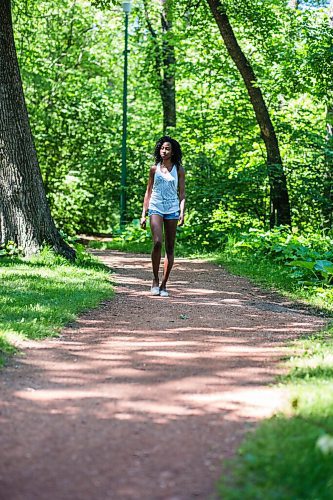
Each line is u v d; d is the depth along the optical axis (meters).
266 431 3.67
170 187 8.78
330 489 2.99
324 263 9.82
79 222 26.67
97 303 7.80
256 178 16.33
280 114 17.91
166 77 21.72
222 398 4.47
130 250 16.23
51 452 3.48
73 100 25.08
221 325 7.08
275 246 12.83
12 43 11.00
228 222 17.08
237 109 18.03
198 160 17.95
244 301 8.78
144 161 23.19
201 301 8.59
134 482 3.15
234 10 16.59
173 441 3.67
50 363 5.22
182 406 4.29
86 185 25.09
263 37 17.39
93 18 26.52
